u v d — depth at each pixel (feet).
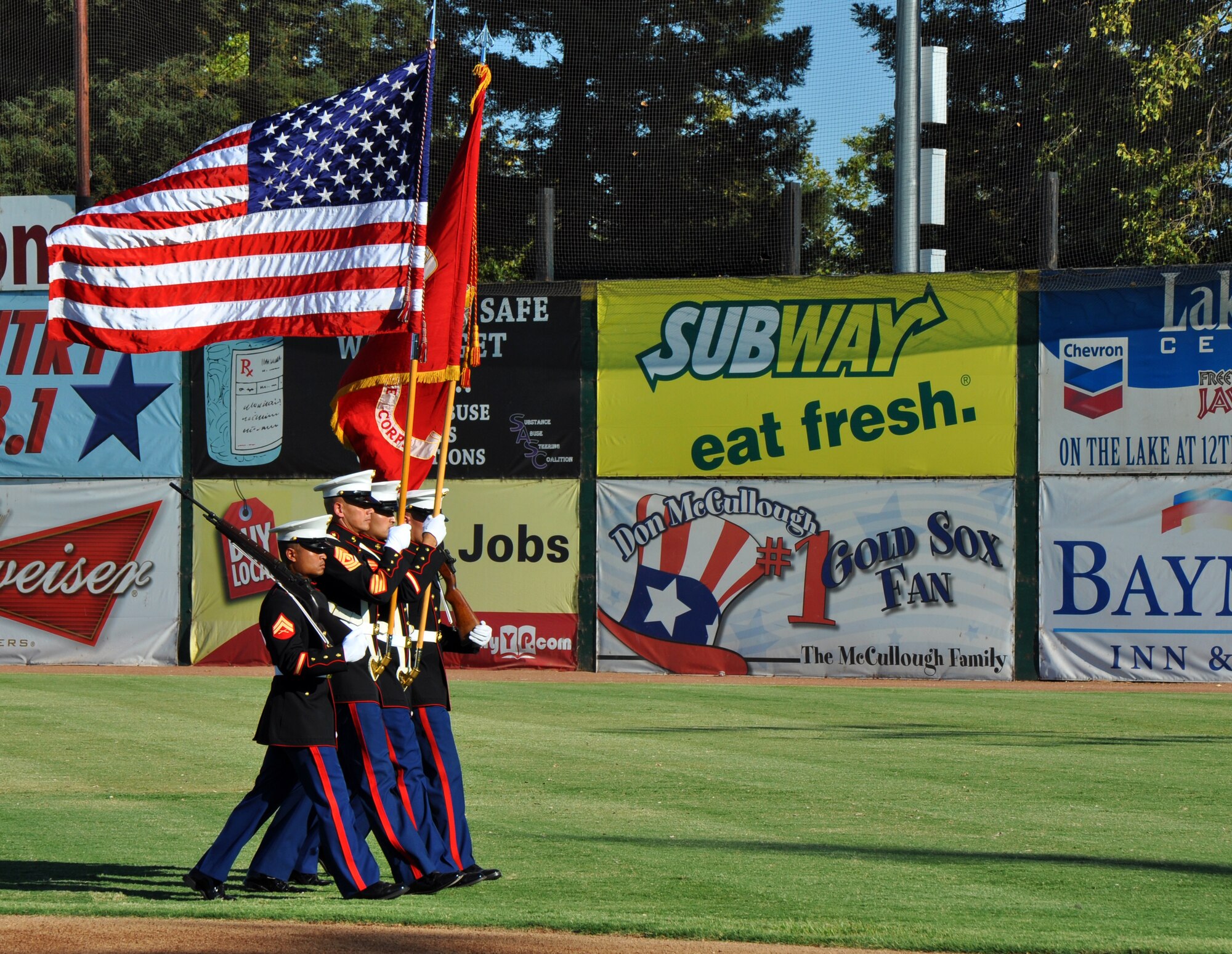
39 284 250.57
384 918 72.95
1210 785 118.93
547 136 435.94
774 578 231.50
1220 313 219.20
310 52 447.01
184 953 65.21
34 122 409.90
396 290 94.12
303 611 78.23
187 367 247.50
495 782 120.47
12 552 249.75
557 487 238.27
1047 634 223.30
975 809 107.65
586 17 433.89
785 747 142.72
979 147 422.41
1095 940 68.03
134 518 247.70
